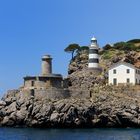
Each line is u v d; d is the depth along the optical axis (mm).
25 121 144125
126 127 147875
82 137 112812
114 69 180375
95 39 196875
